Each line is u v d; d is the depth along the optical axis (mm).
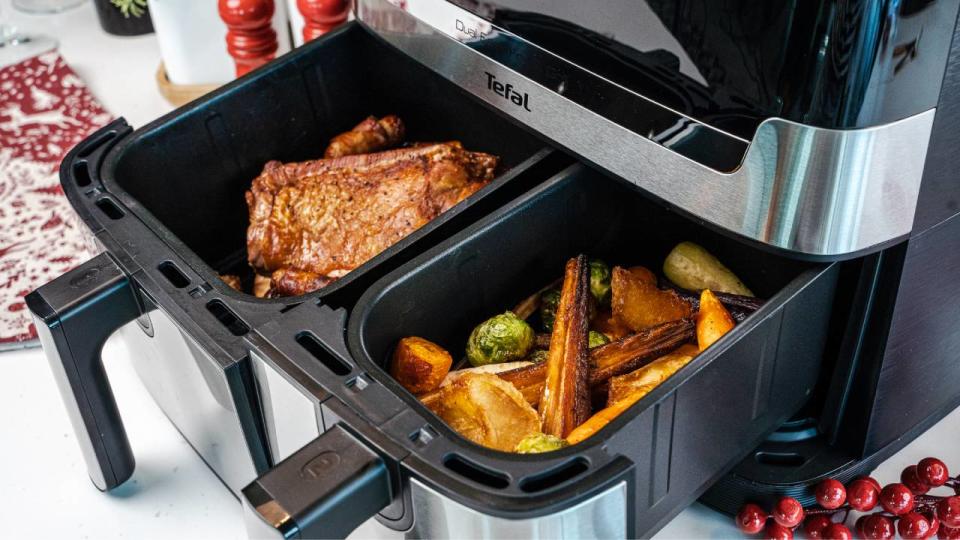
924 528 890
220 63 1408
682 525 947
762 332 786
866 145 728
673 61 781
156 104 1496
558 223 952
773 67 720
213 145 1097
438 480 677
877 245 794
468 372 846
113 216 939
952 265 867
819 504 917
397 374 861
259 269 1063
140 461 1024
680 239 1029
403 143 1213
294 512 669
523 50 909
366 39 1154
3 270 1238
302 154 1185
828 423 946
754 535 934
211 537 956
